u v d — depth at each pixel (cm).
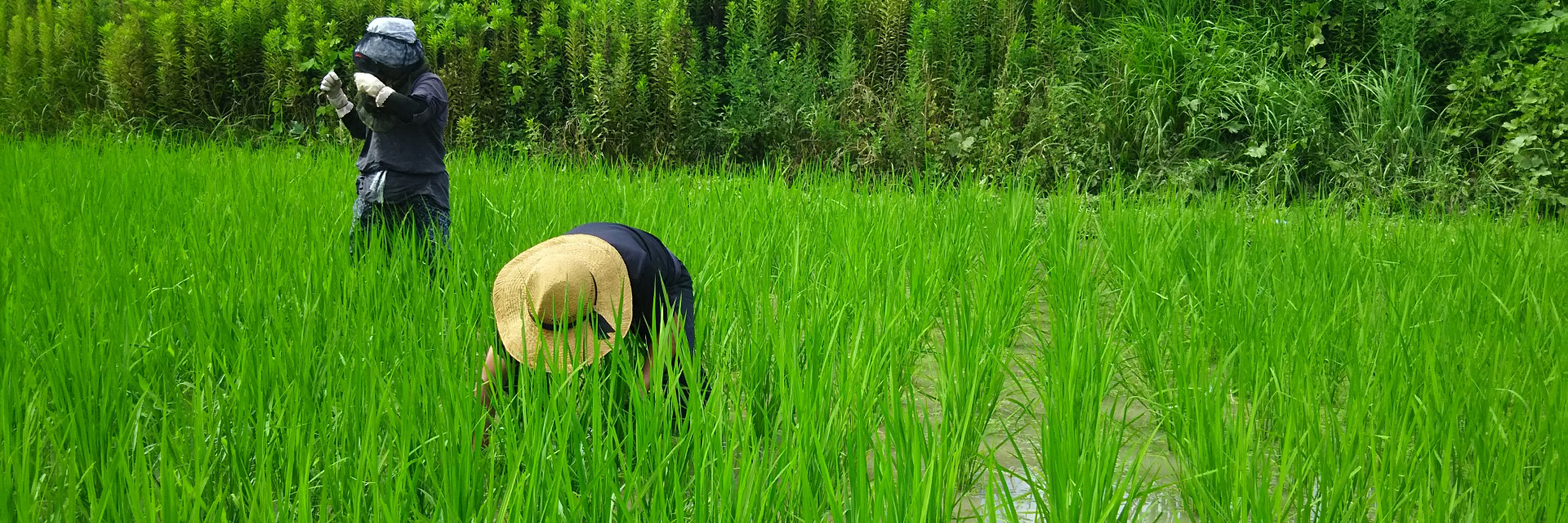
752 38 1110
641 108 1052
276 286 426
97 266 444
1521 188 930
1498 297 453
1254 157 962
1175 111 1009
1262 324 432
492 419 313
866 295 462
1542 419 324
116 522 254
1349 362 389
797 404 314
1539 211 934
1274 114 977
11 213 557
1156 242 623
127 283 409
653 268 346
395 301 424
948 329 405
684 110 1055
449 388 305
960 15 1068
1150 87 995
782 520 285
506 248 529
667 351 321
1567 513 273
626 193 702
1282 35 1054
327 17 1152
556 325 321
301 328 370
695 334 363
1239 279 505
